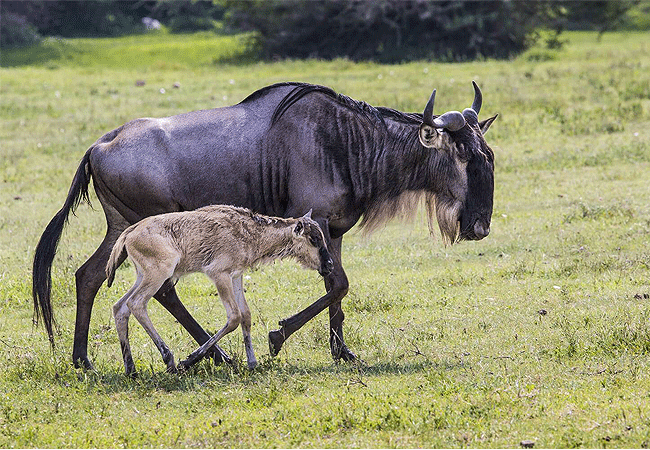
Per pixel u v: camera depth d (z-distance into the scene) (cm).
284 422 2139
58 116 8775
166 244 2553
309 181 2759
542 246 4028
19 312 3503
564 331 2795
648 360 2450
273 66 14462
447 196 2836
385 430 2061
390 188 2834
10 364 2791
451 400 2200
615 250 3803
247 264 2647
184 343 3036
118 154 2795
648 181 5047
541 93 8638
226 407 2298
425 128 2675
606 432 1947
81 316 2806
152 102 9275
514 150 6238
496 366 2525
